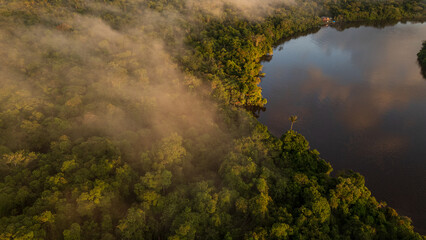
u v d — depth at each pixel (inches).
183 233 2886.3
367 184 5073.8
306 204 3560.5
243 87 7204.7
